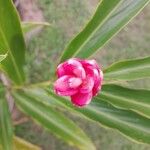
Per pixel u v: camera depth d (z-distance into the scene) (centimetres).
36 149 58
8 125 50
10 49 42
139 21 88
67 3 83
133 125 43
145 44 87
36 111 50
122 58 84
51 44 80
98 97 43
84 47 42
